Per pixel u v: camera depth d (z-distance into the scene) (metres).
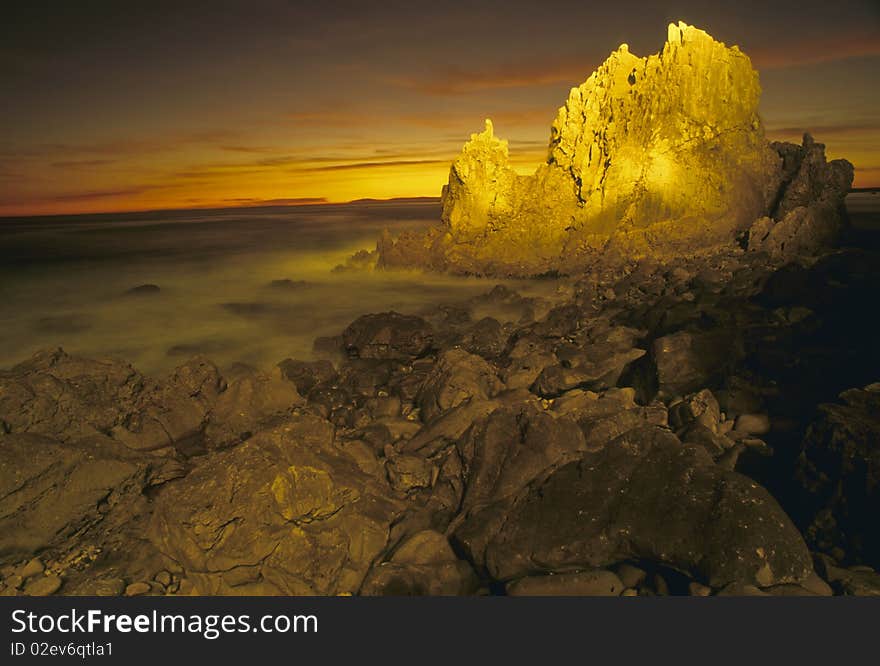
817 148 19.28
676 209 18.88
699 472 6.19
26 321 18.86
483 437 7.55
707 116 19.09
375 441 8.79
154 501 7.09
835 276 14.23
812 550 6.28
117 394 8.91
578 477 6.55
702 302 13.67
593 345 11.30
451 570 6.25
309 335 16.58
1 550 6.46
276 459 6.14
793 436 8.28
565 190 21.17
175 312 19.53
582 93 21.14
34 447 6.71
